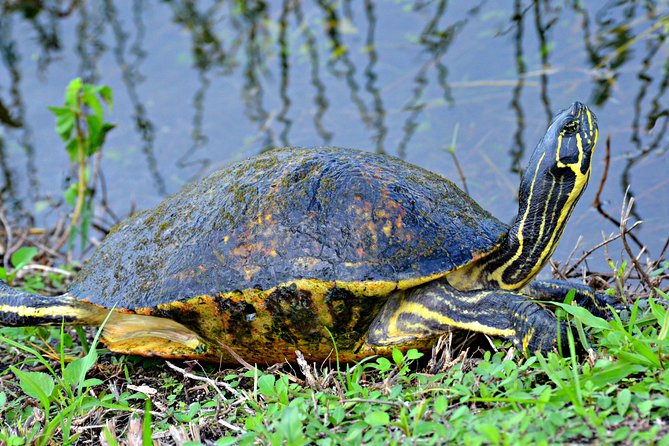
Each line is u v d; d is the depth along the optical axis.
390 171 7.14
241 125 13.97
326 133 13.35
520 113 12.79
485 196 11.35
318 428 5.38
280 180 6.97
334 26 15.98
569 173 6.93
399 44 15.20
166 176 13.12
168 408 6.49
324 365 7.10
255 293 6.53
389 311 6.82
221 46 16.03
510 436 4.76
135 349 7.32
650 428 4.81
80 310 7.51
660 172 10.84
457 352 6.78
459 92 13.68
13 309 7.61
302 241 6.59
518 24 14.82
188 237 6.98
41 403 6.32
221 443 5.36
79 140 11.10
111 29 16.77
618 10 14.45
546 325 6.18
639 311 6.97
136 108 14.66
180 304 6.68
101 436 5.93
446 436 5.01
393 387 5.82
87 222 11.13
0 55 16.14
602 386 5.36
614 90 12.62
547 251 7.09
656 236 9.72
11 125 14.50
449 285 6.78
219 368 7.32
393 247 6.57
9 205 12.84
